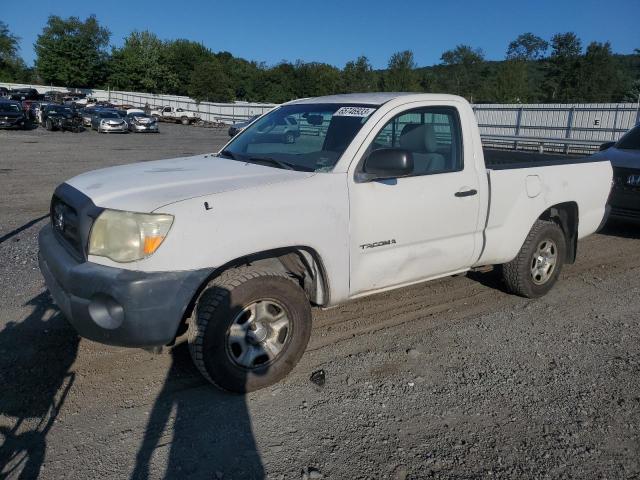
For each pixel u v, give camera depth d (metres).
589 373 3.85
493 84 62.38
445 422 3.23
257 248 3.25
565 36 69.44
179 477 2.72
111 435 3.02
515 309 5.00
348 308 4.93
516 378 3.76
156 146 24.55
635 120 22.41
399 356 4.04
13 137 27.22
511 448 3.01
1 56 94.50
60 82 79.69
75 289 3.04
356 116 3.96
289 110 4.61
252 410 3.30
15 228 7.75
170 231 2.99
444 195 4.12
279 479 2.72
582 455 2.96
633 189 7.45
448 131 4.30
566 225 5.48
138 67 79.38
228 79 68.06
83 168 15.41
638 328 4.65
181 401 3.37
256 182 3.40
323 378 3.68
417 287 5.52
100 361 3.80
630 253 7.12
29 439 2.96
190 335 3.27
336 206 3.55
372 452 2.95
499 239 4.63
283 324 3.52
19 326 4.29
